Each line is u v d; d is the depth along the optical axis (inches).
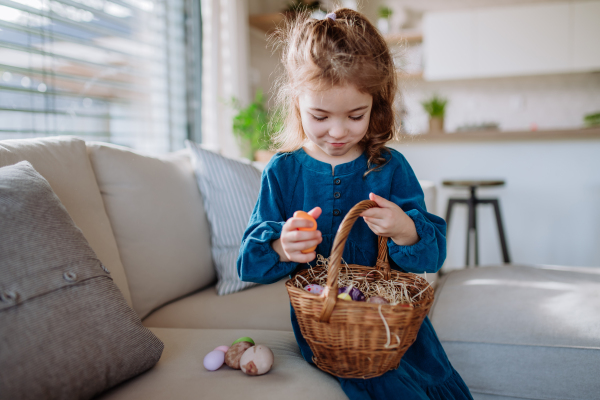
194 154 58.3
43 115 62.2
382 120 34.9
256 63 139.9
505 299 48.7
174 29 91.5
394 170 35.6
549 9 122.8
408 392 28.7
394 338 26.0
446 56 131.0
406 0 149.9
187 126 95.9
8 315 24.7
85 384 26.9
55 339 25.9
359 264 34.6
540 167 107.7
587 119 109.7
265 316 46.6
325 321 25.8
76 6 67.6
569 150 105.3
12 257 26.2
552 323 43.4
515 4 142.3
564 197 106.8
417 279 31.0
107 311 29.2
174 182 54.1
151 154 55.2
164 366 33.4
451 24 129.6
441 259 32.7
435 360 34.1
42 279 26.8
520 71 126.4
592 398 40.5
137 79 81.8
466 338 44.8
